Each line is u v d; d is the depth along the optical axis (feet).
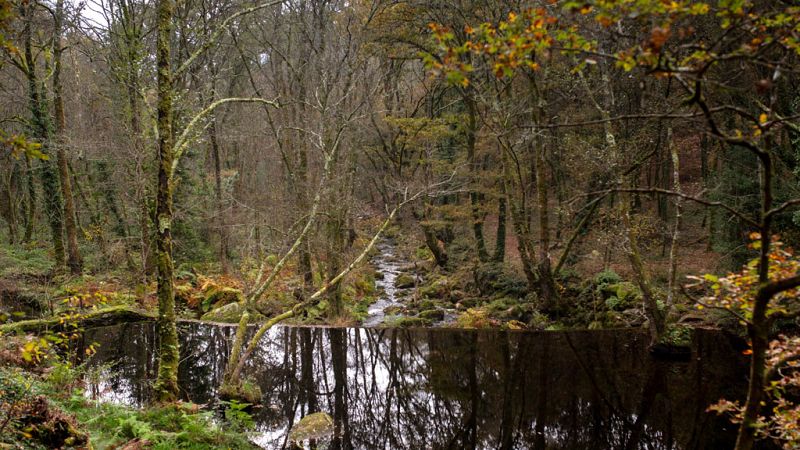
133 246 65.21
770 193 7.77
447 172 58.44
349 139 50.96
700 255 54.65
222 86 66.39
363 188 83.87
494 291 55.83
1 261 46.47
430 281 66.64
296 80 55.83
